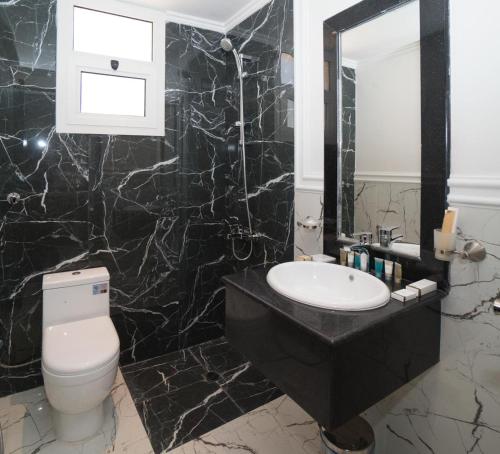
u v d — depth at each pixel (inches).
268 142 83.2
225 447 61.8
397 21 53.3
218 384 80.1
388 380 43.4
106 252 83.7
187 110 91.5
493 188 43.3
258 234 88.9
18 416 68.8
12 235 73.4
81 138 78.6
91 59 77.9
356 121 61.2
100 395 59.6
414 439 55.1
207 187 97.1
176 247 93.4
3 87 70.1
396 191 55.7
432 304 48.4
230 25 92.6
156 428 66.0
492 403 45.6
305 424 67.4
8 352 74.8
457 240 47.4
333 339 36.3
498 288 43.9
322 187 70.1
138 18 83.0
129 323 88.3
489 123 43.4
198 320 99.2
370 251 60.1
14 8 70.1
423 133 50.1
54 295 72.7
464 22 44.9
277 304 45.7
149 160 87.1
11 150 71.8
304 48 71.4
